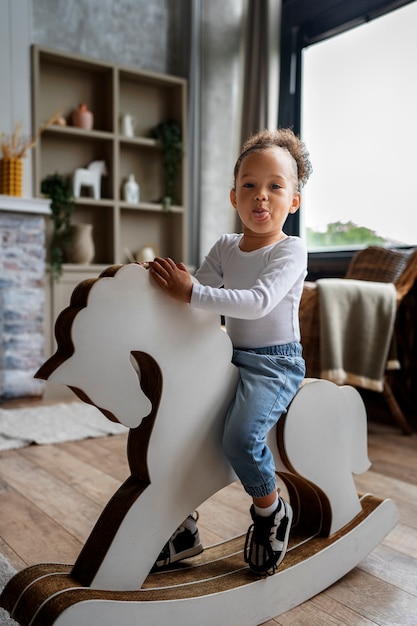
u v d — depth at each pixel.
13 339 3.26
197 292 1.04
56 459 2.18
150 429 1.05
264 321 1.17
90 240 3.59
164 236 4.11
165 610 1.00
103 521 1.05
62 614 0.90
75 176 3.58
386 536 1.47
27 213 3.25
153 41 4.00
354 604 1.21
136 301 1.01
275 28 3.59
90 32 3.74
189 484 1.11
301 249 1.16
